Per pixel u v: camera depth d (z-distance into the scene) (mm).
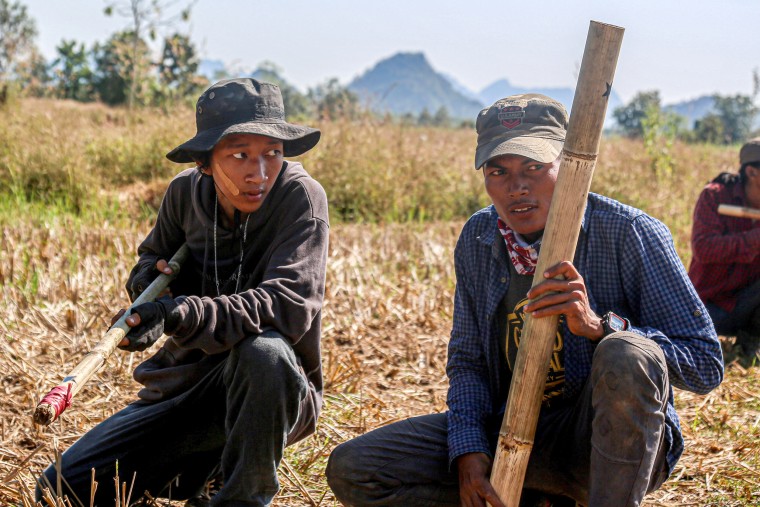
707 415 4145
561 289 2264
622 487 2277
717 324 5367
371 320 5422
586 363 2572
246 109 2646
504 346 2717
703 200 5457
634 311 2605
